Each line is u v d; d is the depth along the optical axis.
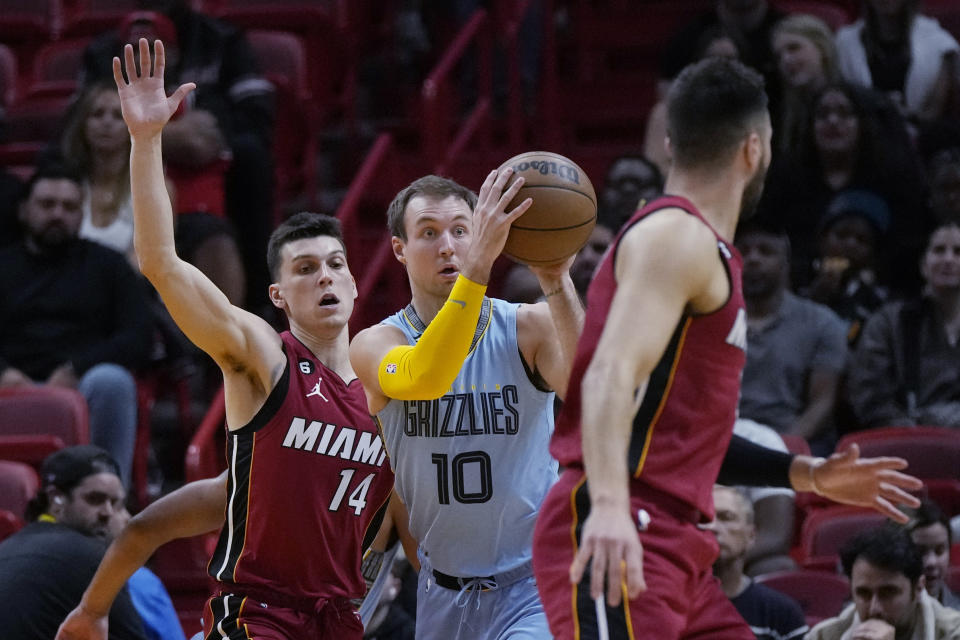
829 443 25.61
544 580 11.20
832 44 30.94
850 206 28.30
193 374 28.19
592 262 27.89
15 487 22.83
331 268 15.41
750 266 26.08
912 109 33.41
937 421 25.47
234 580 14.85
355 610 15.38
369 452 15.17
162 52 14.20
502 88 38.84
